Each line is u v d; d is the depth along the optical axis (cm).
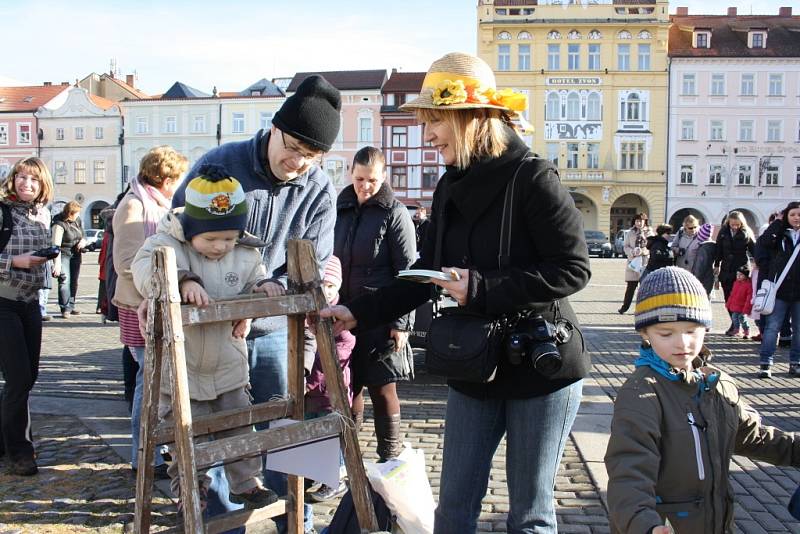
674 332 229
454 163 254
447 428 262
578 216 243
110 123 5206
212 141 5103
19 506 385
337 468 251
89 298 1570
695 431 225
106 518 371
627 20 4575
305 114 292
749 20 4972
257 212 312
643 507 210
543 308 249
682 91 4609
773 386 728
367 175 431
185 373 221
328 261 359
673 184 4647
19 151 5319
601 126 4647
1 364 425
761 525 382
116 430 530
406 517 286
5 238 414
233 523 261
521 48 4669
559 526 374
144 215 413
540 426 245
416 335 663
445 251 262
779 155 4612
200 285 241
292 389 277
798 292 765
